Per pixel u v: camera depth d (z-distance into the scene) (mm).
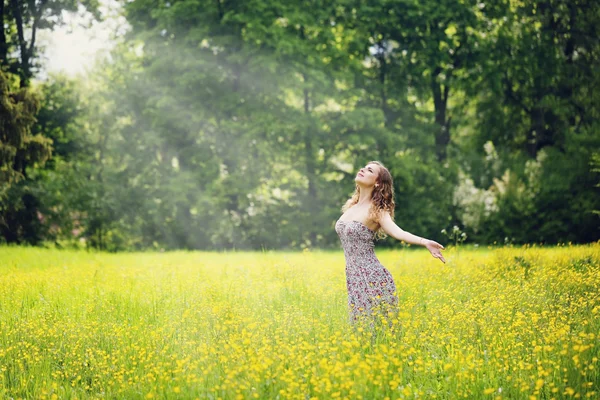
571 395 4414
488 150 32656
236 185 28766
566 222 28141
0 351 5941
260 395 4492
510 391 4672
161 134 29797
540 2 33500
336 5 31391
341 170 31656
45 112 31297
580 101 32938
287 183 31766
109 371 5562
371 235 6555
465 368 4941
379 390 4461
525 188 28344
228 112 29656
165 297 8648
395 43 33750
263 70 28562
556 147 32062
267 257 15008
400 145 31203
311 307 7582
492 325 6145
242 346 5371
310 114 29922
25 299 8781
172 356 5621
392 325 5977
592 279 8320
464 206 29266
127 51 33562
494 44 33500
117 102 30719
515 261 11531
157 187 29844
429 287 8859
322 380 4414
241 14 27984
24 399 5211
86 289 9445
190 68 28766
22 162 28344
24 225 28781
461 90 34656
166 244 30469
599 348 5324
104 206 29328
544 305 6930
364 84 32688
